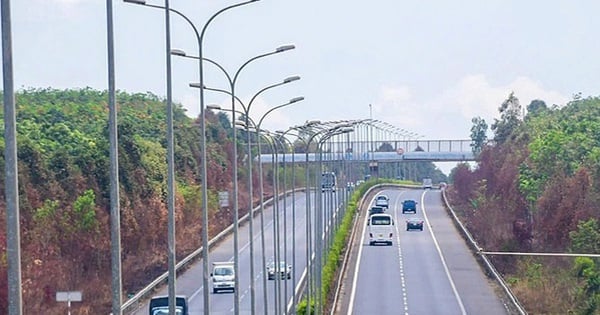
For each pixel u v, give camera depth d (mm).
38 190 126750
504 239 175875
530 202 174000
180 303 110125
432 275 165500
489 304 139125
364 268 174000
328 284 146750
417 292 149875
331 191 192250
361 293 150000
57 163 134375
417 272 168625
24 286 110438
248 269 172500
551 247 152250
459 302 141125
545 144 175250
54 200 127312
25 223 118938
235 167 98688
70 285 122500
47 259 119812
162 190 160625
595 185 152625
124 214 140750
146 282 147375
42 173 128375
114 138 57844
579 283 135750
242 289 154500
